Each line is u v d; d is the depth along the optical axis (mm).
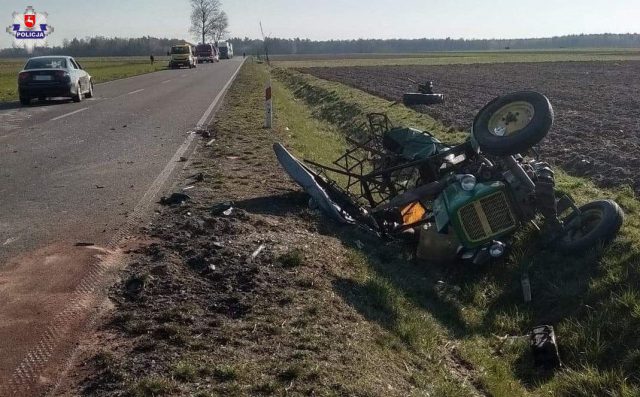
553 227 7125
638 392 4684
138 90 27375
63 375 3699
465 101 23562
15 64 76625
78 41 150375
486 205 6828
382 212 8086
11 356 3871
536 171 7484
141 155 10828
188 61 56781
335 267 6051
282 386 3754
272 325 4508
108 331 4238
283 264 5695
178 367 3764
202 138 12781
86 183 8617
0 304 4574
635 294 5715
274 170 9766
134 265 5375
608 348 5367
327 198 7770
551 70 48562
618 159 10930
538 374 5359
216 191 8188
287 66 63406
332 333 4621
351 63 73688
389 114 19734
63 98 23359
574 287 6352
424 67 57156
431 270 7281
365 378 4125
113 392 3512
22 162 10164
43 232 6340
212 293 4945
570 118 17500
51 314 4430
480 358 5387
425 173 7863
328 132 18578
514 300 6641
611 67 52531
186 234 6191
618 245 6727
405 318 5547
